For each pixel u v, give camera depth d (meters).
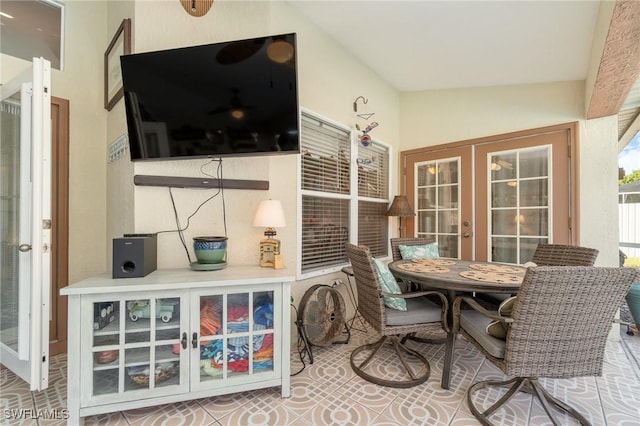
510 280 1.88
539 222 3.07
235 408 1.68
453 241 3.67
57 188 2.35
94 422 1.56
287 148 1.87
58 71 2.35
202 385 1.66
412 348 2.49
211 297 1.71
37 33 2.30
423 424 1.54
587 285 1.33
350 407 1.69
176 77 1.93
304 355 2.34
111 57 2.40
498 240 3.34
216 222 2.22
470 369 2.13
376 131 3.69
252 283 1.74
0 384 1.90
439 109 3.82
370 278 1.98
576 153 2.86
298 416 1.61
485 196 3.43
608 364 2.20
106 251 2.55
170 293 1.61
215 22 2.26
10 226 1.92
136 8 2.02
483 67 3.09
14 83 1.85
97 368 1.54
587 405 1.70
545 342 1.41
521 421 1.57
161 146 1.96
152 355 1.59
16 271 1.85
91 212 2.50
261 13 2.42
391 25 2.66
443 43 2.79
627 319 3.13
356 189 3.39
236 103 1.91
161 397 1.59
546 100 3.06
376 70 3.57
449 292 2.13
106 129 2.57
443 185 3.77
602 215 2.73
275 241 2.10
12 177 1.92
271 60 1.87
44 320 1.67
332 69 3.02
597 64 2.04
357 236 3.38
